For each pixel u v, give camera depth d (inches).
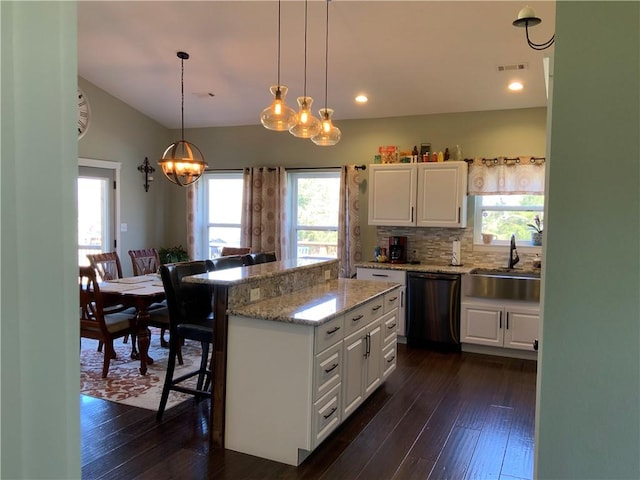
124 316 170.6
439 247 225.3
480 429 126.0
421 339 205.0
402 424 128.7
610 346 40.0
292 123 138.0
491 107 212.1
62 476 23.5
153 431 123.6
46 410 22.5
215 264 152.3
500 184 209.2
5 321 20.4
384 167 219.3
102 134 243.4
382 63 184.2
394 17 154.2
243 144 267.1
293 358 108.2
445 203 209.5
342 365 120.0
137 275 221.5
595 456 40.9
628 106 39.0
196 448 115.6
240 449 114.3
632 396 39.8
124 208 258.7
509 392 152.3
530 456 112.3
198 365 175.2
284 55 186.7
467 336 196.7
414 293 204.7
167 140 285.0
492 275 200.8
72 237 23.7
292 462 108.9
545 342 41.8
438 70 185.3
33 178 21.5
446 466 107.9
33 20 21.4
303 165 253.0
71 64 23.6
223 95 233.0
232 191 276.2
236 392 114.6
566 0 40.0
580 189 40.2
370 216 223.1
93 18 172.6
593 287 40.2
